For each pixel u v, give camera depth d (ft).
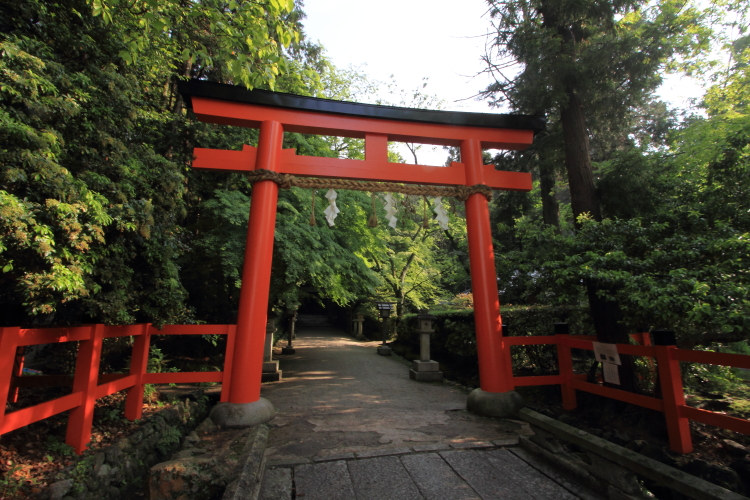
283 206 22.54
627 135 29.55
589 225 15.66
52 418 11.30
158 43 18.06
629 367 15.56
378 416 15.64
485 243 17.21
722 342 13.20
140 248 11.89
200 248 21.63
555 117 22.15
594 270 13.66
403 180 17.33
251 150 16.33
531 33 19.89
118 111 12.42
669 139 26.08
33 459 8.78
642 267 13.47
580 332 20.31
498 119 18.15
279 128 16.43
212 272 23.62
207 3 13.39
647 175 17.76
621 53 18.63
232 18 13.15
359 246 29.81
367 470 10.26
